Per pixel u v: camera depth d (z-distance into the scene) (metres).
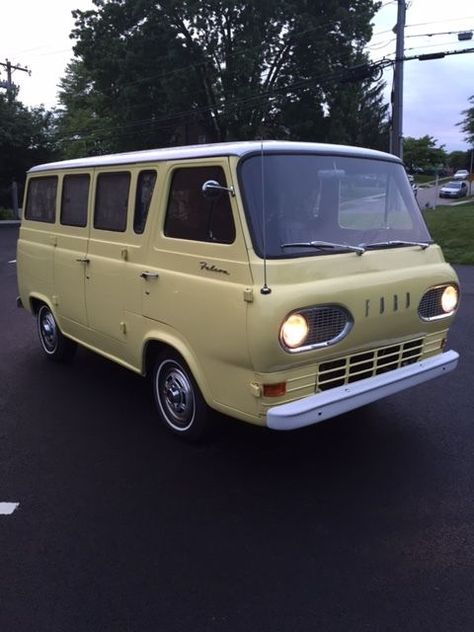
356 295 3.56
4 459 4.06
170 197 3.98
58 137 39.88
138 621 2.56
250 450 4.17
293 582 2.80
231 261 3.45
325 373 3.60
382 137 57.41
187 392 4.17
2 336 7.40
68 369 6.01
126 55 31.94
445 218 20.41
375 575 2.84
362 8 32.50
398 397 5.12
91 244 4.95
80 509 3.43
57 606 2.65
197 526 3.26
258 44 31.36
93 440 4.34
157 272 4.06
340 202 3.89
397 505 3.44
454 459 3.99
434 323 4.14
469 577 2.82
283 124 34.38
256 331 3.27
